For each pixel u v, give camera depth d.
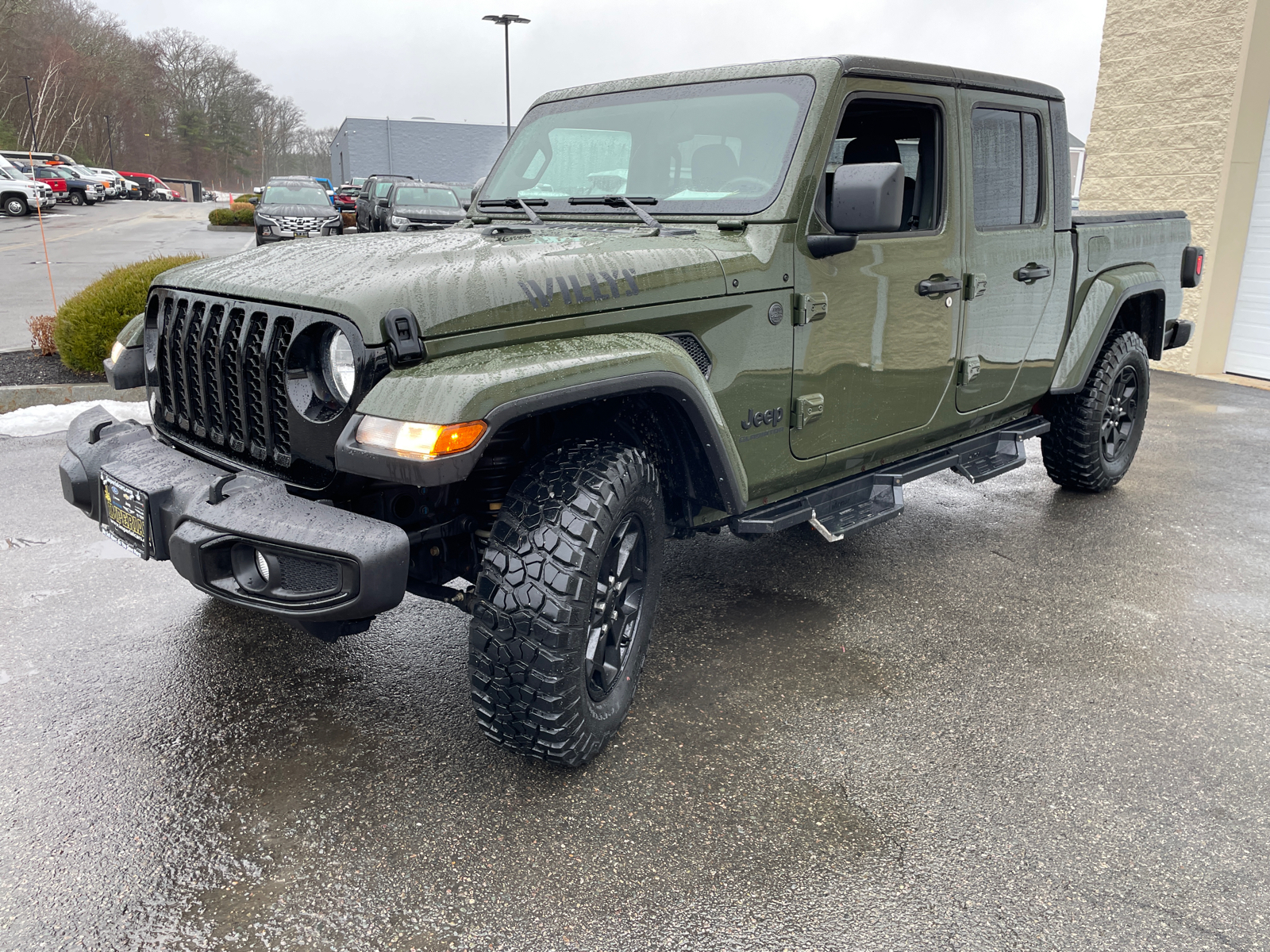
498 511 2.59
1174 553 4.34
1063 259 4.20
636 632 2.72
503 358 2.15
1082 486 5.10
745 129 3.04
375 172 45.09
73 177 43.03
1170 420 7.38
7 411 6.45
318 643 3.27
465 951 1.90
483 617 2.28
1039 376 4.26
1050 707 2.92
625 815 2.35
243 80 106.06
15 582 3.70
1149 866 2.18
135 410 6.18
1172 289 5.24
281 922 1.97
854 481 3.46
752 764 2.58
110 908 2.00
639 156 3.26
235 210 30.94
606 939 1.93
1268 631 3.52
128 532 2.44
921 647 3.34
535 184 3.50
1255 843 2.28
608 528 2.31
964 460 4.05
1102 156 10.34
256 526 2.10
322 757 2.58
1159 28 9.55
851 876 2.13
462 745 2.66
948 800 2.43
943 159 3.42
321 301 2.16
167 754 2.58
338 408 2.20
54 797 2.38
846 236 2.96
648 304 2.53
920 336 3.44
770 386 2.92
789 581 3.95
